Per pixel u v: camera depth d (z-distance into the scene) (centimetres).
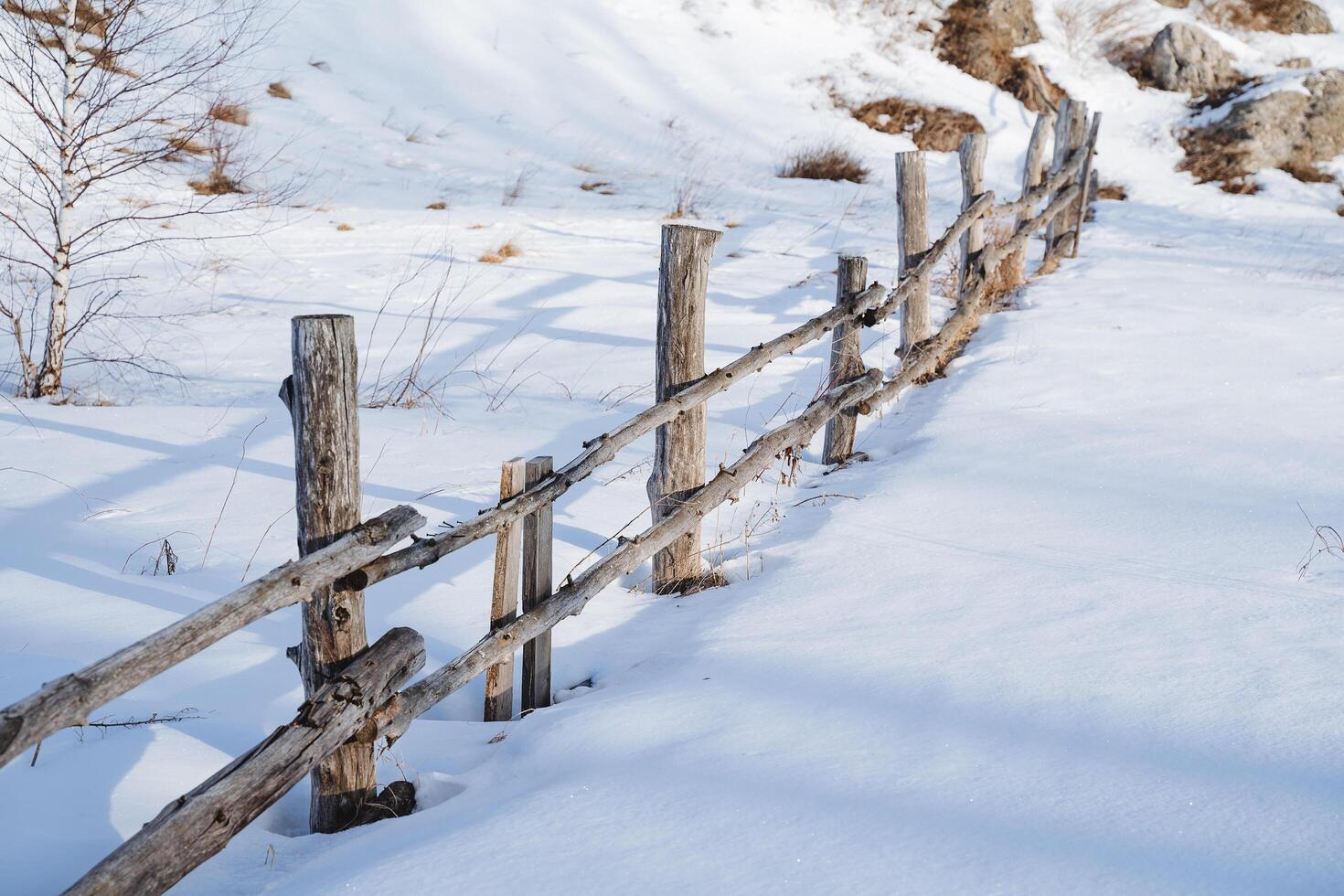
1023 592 395
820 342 877
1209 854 229
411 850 245
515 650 343
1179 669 323
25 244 1084
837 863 230
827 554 451
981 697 311
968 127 2045
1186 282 1052
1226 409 638
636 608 427
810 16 2328
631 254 1260
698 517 414
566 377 807
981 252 870
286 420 689
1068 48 2255
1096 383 702
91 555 462
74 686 207
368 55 2022
